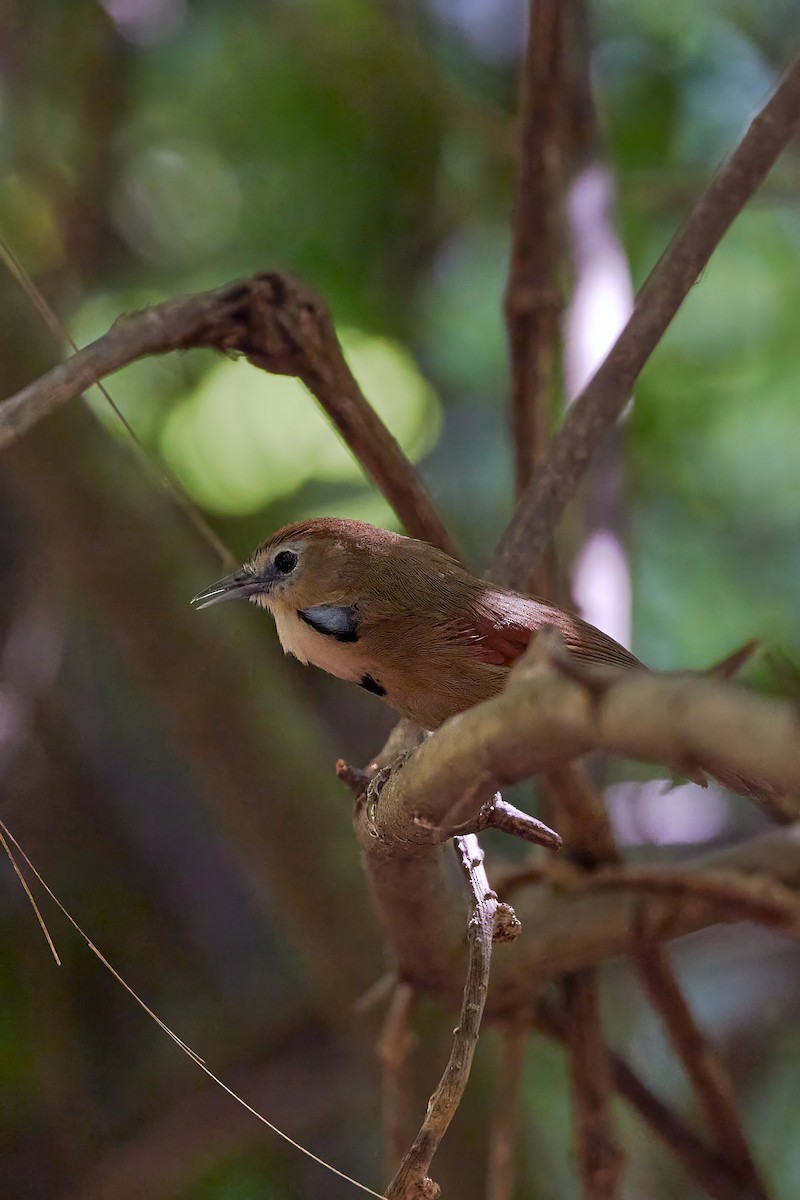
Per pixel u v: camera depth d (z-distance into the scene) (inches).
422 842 218.4
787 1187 429.4
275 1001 469.1
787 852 295.7
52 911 452.8
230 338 244.1
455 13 524.4
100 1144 437.4
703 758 129.0
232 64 503.5
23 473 359.9
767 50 496.7
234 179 515.5
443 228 504.4
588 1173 306.3
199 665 372.8
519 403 318.7
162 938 471.8
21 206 494.6
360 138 498.3
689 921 296.5
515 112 509.7
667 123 490.3
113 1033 457.7
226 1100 441.7
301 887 382.0
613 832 309.1
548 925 298.5
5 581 468.4
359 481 445.1
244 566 312.5
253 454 442.9
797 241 483.8
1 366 345.1
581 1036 312.8
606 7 494.0
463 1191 379.6
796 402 476.4
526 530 283.9
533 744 152.6
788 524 481.7
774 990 468.1
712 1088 317.7
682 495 483.8
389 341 470.0
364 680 299.9
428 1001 359.3
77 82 510.6
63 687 475.2
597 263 367.2
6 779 450.3
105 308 485.1
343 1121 447.5
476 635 283.9
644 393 473.4
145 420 453.4
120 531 364.8
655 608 474.6
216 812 426.9
